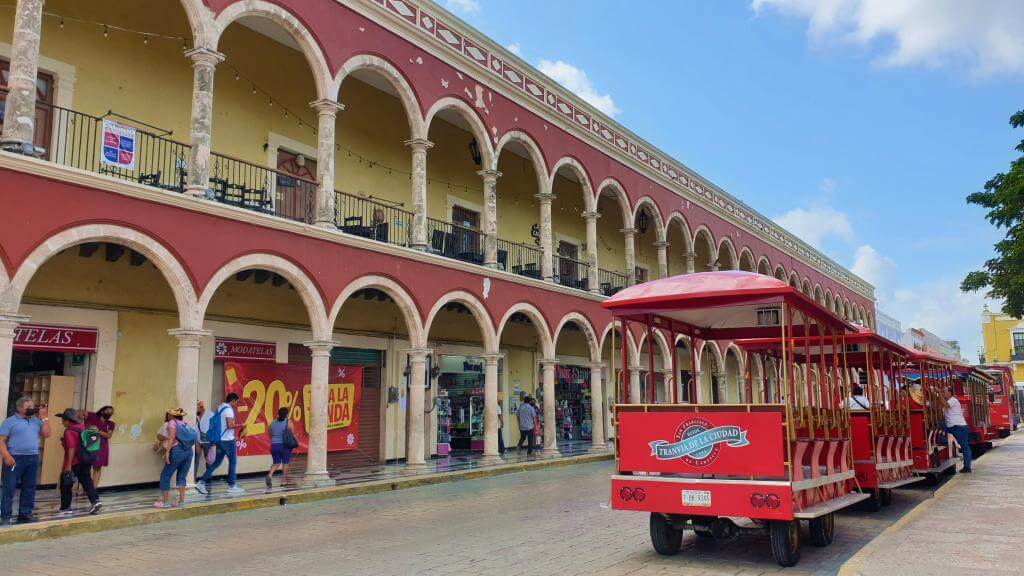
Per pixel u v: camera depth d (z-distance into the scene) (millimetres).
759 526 7922
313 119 17562
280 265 13430
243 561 7668
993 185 26250
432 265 16828
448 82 17891
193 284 11953
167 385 14086
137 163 13930
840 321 9883
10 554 8133
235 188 13914
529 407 20703
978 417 20484
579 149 22797
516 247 23891
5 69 12320
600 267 28031
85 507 10773
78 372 13180
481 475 16250
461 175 22000
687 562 7551
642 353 26734
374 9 15883
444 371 21000
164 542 8820
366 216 18562
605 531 9391
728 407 7500
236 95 15836
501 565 7336
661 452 7754
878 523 10070
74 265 12891
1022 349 62125
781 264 37719
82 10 13398
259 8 13477
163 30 14688
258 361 15781
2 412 9461
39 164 10109
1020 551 6941
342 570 7152
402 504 12070
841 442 9508
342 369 17734
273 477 15086
